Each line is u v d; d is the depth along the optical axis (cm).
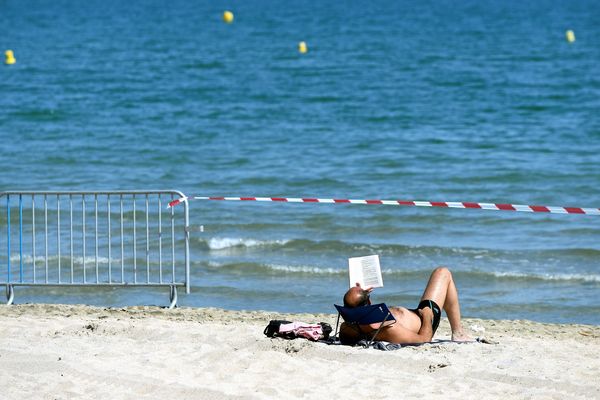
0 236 4700
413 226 4984
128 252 4381
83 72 14600
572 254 4397
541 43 18738
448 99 11056
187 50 18250
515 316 3491
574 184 6200
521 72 13738
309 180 6456
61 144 8188
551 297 3738
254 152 7681
